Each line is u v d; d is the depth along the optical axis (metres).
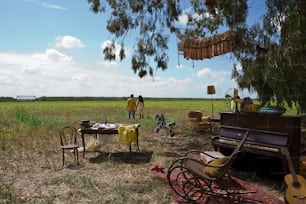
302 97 6.87
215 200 4.85
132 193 5.24
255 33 7.93
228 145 6.41
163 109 34.44
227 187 5.51
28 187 5.58
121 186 5.60
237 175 6.35
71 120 18.12
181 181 5.85
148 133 12.56
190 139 11.09
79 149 8.70
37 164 7.34
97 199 4.97
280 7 7.25
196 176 4.95
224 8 8.09
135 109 19.47
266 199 4.93
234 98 7.50
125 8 10.98
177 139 11.10
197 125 13.05
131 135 7.80
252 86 8.07
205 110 30.80
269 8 7.46
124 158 8.02
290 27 6.69
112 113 26.09
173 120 18.20
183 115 23.56
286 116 5.43
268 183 5.85
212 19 11.31
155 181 5.87
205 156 6.28
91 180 5.97
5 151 8.65
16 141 10.16
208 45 7.52
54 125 14.84
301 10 6.88
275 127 5.62
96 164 7.36
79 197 5.07
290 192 4.38
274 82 6.82
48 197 5.06
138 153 8.66
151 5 10.97
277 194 5.25
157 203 4.80
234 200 4.87
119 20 10.77
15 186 5.63
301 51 6.66
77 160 7.36
